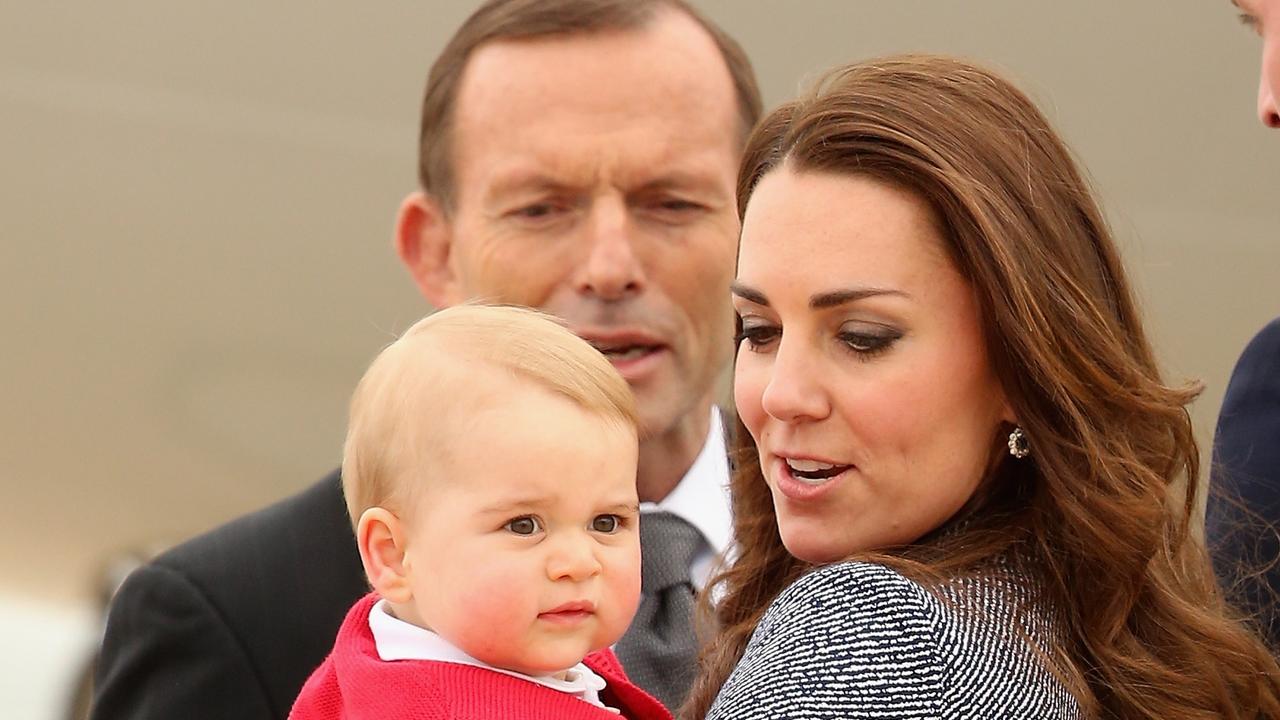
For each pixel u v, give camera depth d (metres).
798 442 7.81
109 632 10.86
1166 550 8.33
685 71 11.55
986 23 24.05
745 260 7.93
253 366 26.11
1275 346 10.38
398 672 7.56
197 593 10.64
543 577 7.61
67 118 25.08
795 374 7.69
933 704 6.92
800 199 7.69
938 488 7.77
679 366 11.52
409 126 25.33
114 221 25.33
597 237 11.32
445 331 8.23
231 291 25.72
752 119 12.18
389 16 25.05
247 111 25.22
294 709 8.24
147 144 25.17
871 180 7.58
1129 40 23.98
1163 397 7.94
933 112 7.64
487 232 11.64
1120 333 8.02
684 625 10.60
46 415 26.27
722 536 11.26
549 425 7.73
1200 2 23.78
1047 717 7.20
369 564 8.02
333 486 11.18
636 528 8.01
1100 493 7.72
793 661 7.13
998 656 7.21
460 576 7.65
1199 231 24.67
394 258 25.58
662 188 11.40
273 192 25.36
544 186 11.37
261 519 11.14
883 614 7.15
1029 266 7.55
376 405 8.11
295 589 10.75
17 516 27.03
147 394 26.12
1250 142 24.28
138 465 26.59
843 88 7.82
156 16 25.00
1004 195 7.60
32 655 26.45
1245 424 10.34
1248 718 8.47
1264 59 9.30
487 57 11.75
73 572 27.50
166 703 10.45
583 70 11.41
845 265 7.55
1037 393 7.70
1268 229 24.59
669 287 11.44
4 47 25.11
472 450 7.71
